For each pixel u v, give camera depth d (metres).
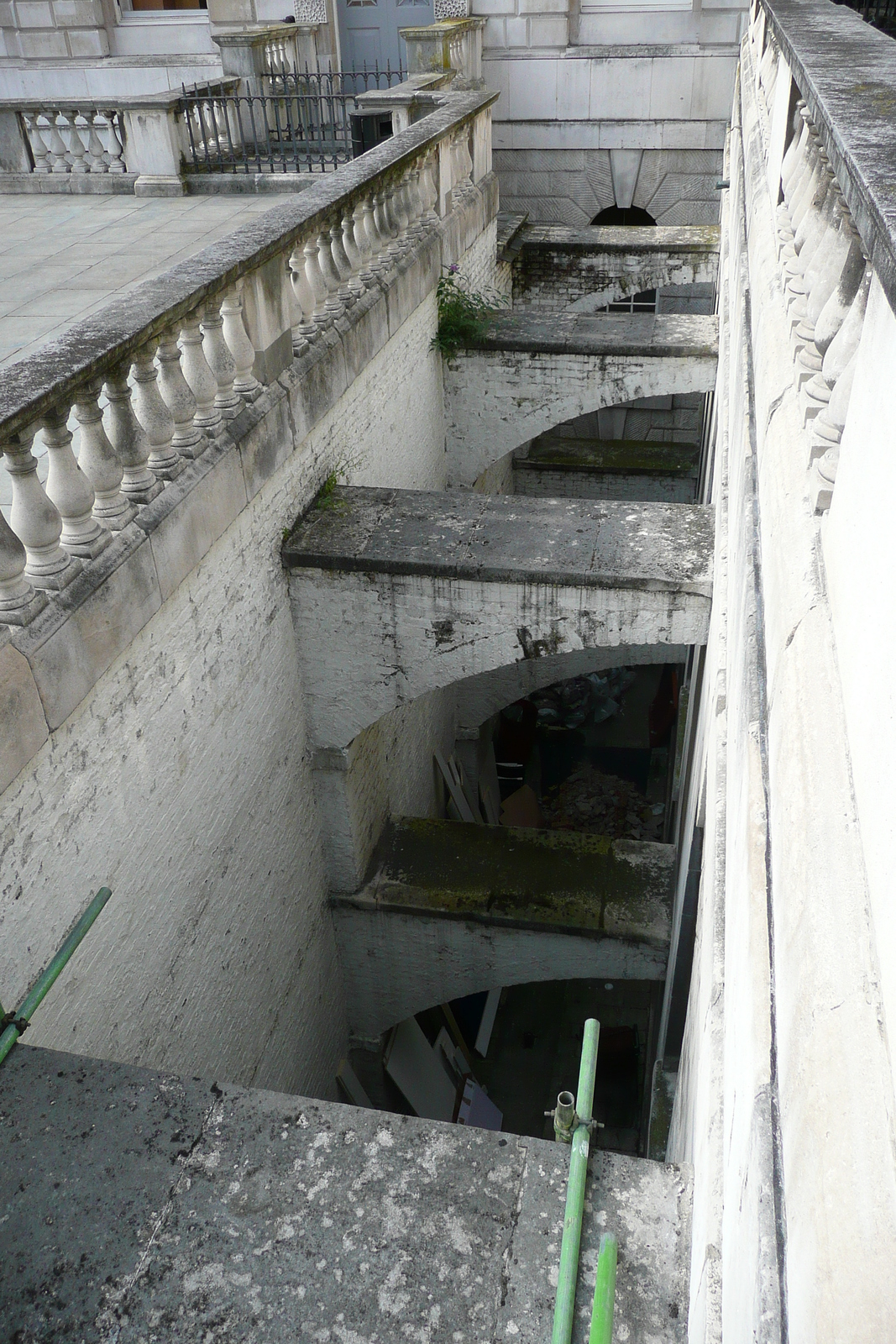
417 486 9.27
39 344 6.98
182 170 12.16
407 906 7.48
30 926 3.71
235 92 13.10
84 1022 4.21
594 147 14.34
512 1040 11.68
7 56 15.03
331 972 7.93
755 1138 1.42
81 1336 2.68
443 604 6.03
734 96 13.09
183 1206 2.96
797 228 3.64
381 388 7.81
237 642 5.48
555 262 13.10
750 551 2.78
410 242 8.48
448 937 7.58
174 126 11.83
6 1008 3.60
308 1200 2.96
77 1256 2.85
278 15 14.34
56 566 3.75
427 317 9.02
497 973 7.74
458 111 9.81
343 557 5.96
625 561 5.86
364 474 7.56
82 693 3.85
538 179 14.75
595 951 7.34
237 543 5.37
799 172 3.90
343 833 7.32
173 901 4.96
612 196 14.69
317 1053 7.71
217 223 10.47
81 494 3.87
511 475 16.27
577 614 5.91
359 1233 2.88
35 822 3.69
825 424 2.22
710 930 2.82
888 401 1.43
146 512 4.32
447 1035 10.59
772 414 2.83
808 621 1.82
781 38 3.68
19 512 3.61
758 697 2.23
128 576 4.11
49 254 9.45
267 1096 3.25
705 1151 2.31
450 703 12.32
